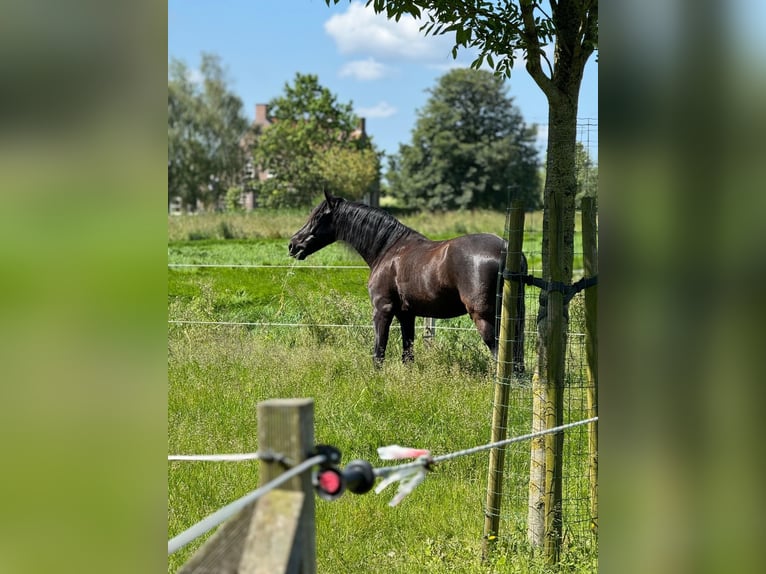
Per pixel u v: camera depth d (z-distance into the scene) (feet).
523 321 18.56
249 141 206.69
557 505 12.57
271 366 24.85
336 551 13.29
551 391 12.49
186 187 199.82
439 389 21.74
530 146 227.81
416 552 13.23
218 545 5.44
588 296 12.59
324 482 5.67
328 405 20.92
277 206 192.34
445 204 215.31
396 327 30.86
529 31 12.57
